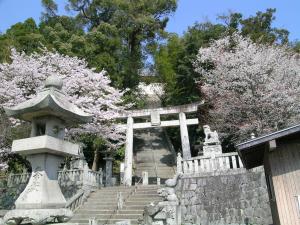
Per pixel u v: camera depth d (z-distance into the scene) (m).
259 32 22.69
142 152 25.92
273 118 16.33
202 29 24.48
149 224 10.27
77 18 27.12
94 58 22.09
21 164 18.62
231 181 11.29
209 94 19.73
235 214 10.70
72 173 15.20
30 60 16.47
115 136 18.77
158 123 20.42
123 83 25.22
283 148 6.15
